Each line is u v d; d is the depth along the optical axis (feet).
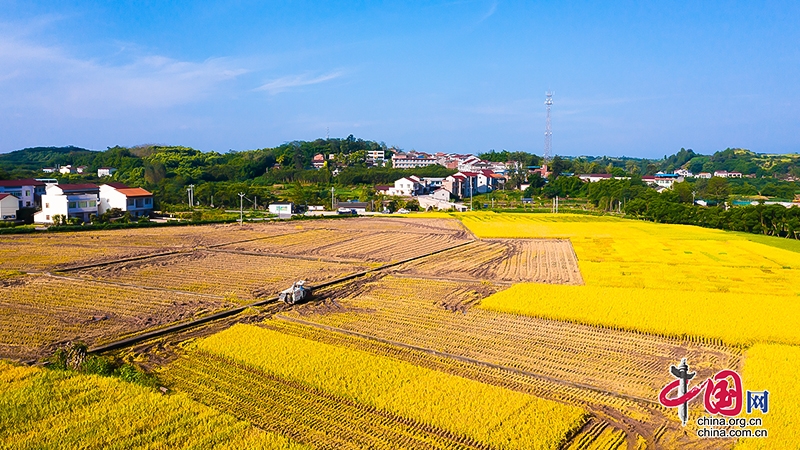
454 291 129.80
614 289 125.59
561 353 85.92
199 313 106.42
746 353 85.97
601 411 66.80
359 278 144.56
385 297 123.24
